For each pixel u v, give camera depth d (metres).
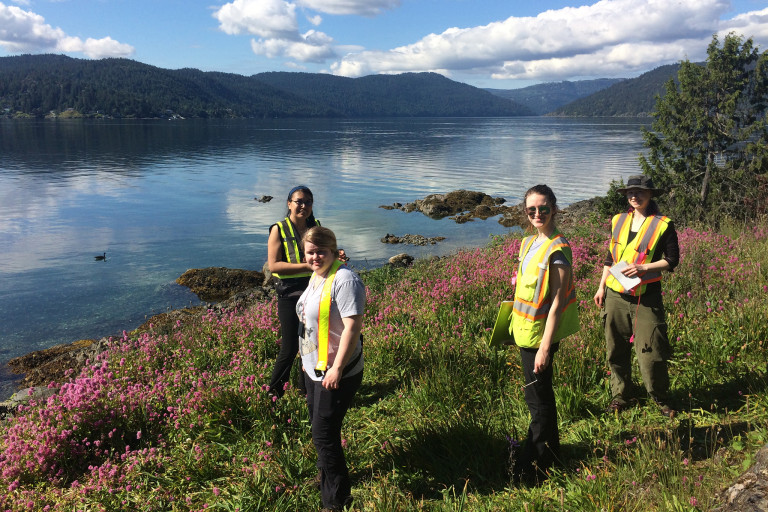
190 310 11.38
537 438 3.53
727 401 4.25
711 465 3.21
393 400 5.01
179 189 31.19
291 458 3.99
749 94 14.52
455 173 39.38
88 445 4.37
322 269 3.42
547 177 36.47
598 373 4.93
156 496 3.76
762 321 5.22
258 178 36.62
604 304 4.45
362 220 22.52
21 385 8.24
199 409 4.70
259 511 3.56
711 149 14.78
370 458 4.05
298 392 4.97
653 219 4.09
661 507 2.86
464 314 6.83
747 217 12.96
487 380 5.03
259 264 15.67
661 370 4.07
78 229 20.22
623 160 48.62
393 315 7.02
